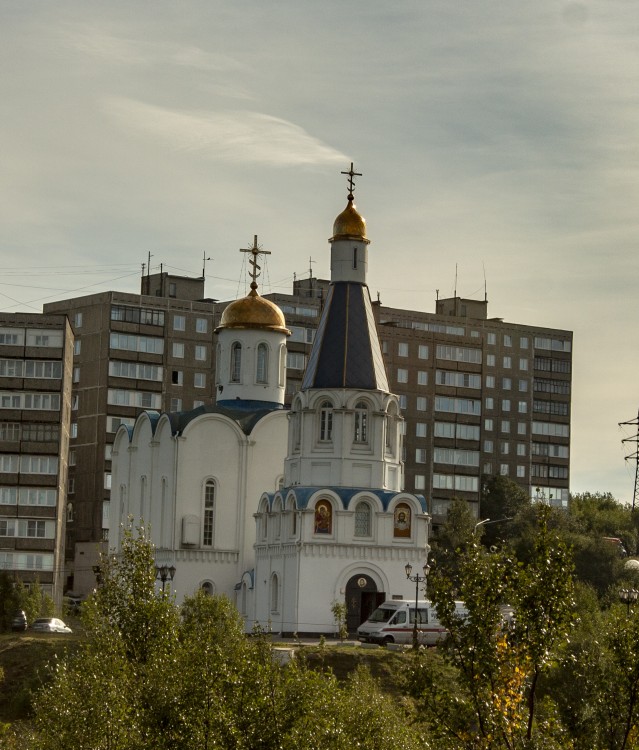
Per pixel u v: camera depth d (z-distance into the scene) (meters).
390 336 178.25
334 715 53.41
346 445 109.06
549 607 50.56
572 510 196.62
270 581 110.75
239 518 120.06
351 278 112.50
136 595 67.06
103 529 166.00
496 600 51.19
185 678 53.31
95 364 169.25
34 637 96.56
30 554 139.62
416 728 58.75
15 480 140.38
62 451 143.00
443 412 180.12
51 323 142.38
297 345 174.38
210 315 174.00
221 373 126.44
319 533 106.75
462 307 195.88
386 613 98.25
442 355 180.75
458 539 155.38
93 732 54.62
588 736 55.28
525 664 50.97
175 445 119.56
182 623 75.31
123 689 56.44
